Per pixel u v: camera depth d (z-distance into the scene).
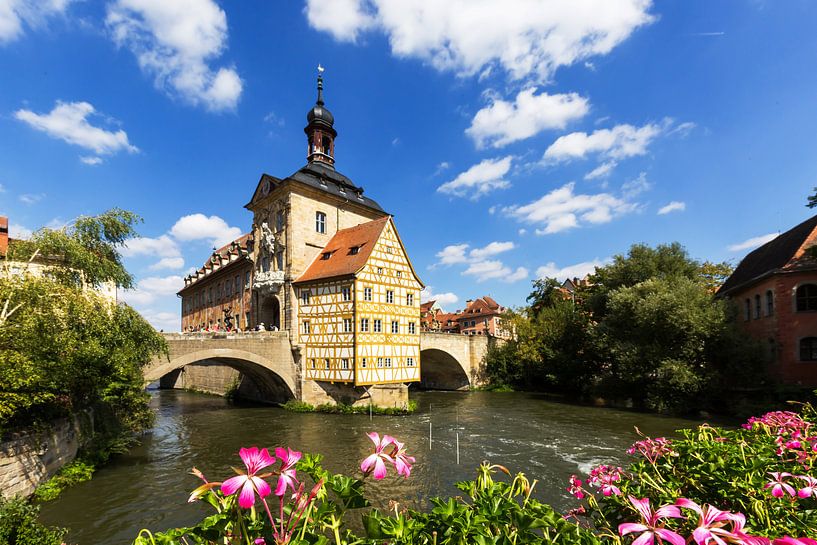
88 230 15.40
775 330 24.50
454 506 3.02
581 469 14.73
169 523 10.77
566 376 37.97
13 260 13.69
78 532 10.24
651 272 34.53
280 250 32.97
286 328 31.23
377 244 29.47
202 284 52.94
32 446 11.84
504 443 18.83
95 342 13.12
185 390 46.69
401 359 30.38
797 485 4.02
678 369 24.00
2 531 6.72
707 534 2.00
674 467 4.80
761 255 31.72
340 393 28.53
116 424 17.38
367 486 13.25
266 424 23.69
